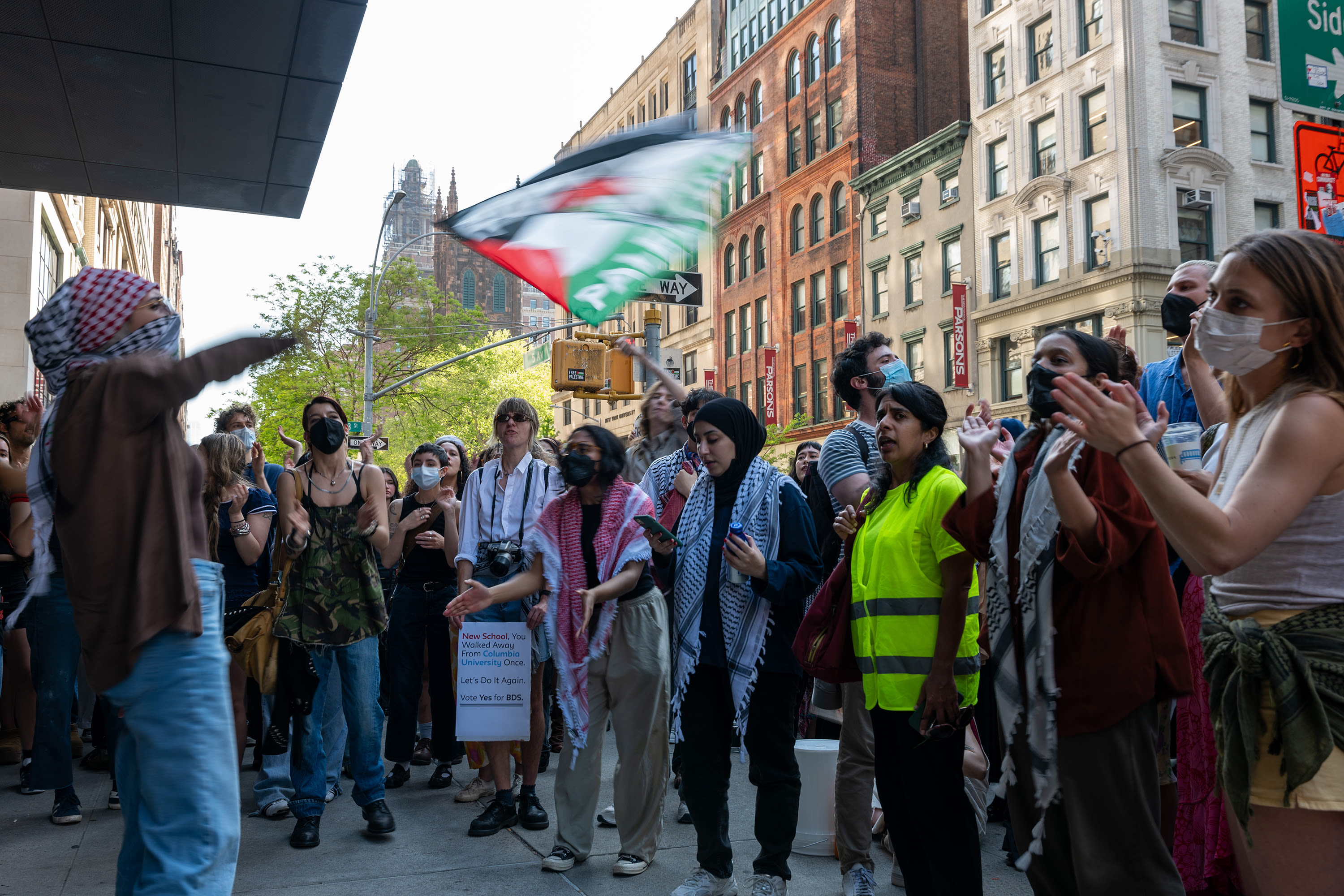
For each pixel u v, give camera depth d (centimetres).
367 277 3553
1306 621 179
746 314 3822
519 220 255
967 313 2686
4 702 620
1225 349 186
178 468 236
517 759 558
